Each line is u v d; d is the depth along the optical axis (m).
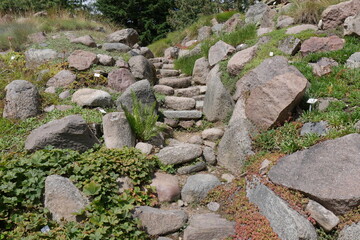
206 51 7.88
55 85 6.17
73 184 3.14
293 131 3.94
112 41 10.14
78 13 13.12
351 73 4.82
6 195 2.98
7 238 2.58
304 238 2.61
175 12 17.72
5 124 4.58
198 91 6.92
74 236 2.68
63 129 3.70
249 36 7.69
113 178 3.35
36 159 3.30
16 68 6.87
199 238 3.00
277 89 4.17
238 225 3.04
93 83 6.28
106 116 4.36
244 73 5.59
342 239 2.65
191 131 5.40
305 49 5.94
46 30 9.97
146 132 4.44
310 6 7.52
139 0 21.83
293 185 3.05
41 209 2.99
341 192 2.75
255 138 4.07
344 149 3.05
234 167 4.08
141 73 7.03
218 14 12.73
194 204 3.63
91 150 3.79
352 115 3.71
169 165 4.05
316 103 4.28
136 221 3.01
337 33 6.43
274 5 10.74
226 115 5.41
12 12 13.57
